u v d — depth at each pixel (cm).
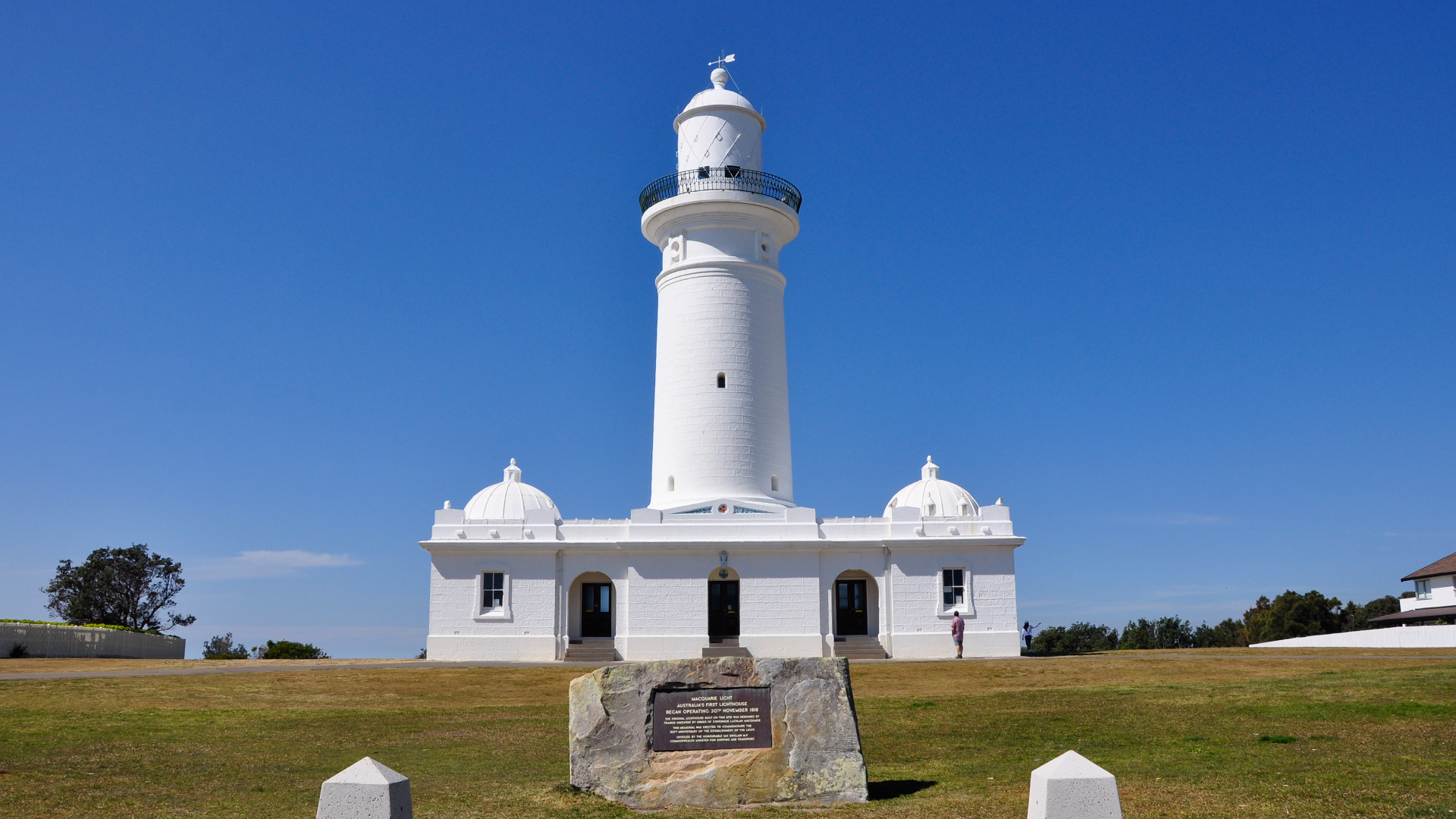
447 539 4878
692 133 5428
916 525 4969
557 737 2577
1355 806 1561
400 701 3409
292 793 1838
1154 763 1983
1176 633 10581
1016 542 4909
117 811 1669
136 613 8362
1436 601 7238
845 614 5159
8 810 1669
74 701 3111
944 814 1583
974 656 4825
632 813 1653
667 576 4878
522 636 4831
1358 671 3391
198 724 2755
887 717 2798
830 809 1662
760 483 5116
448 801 1752
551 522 4959
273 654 7825
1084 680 3625
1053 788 1242
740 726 1741
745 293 5253
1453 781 1711
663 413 5262
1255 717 2509
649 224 5459
